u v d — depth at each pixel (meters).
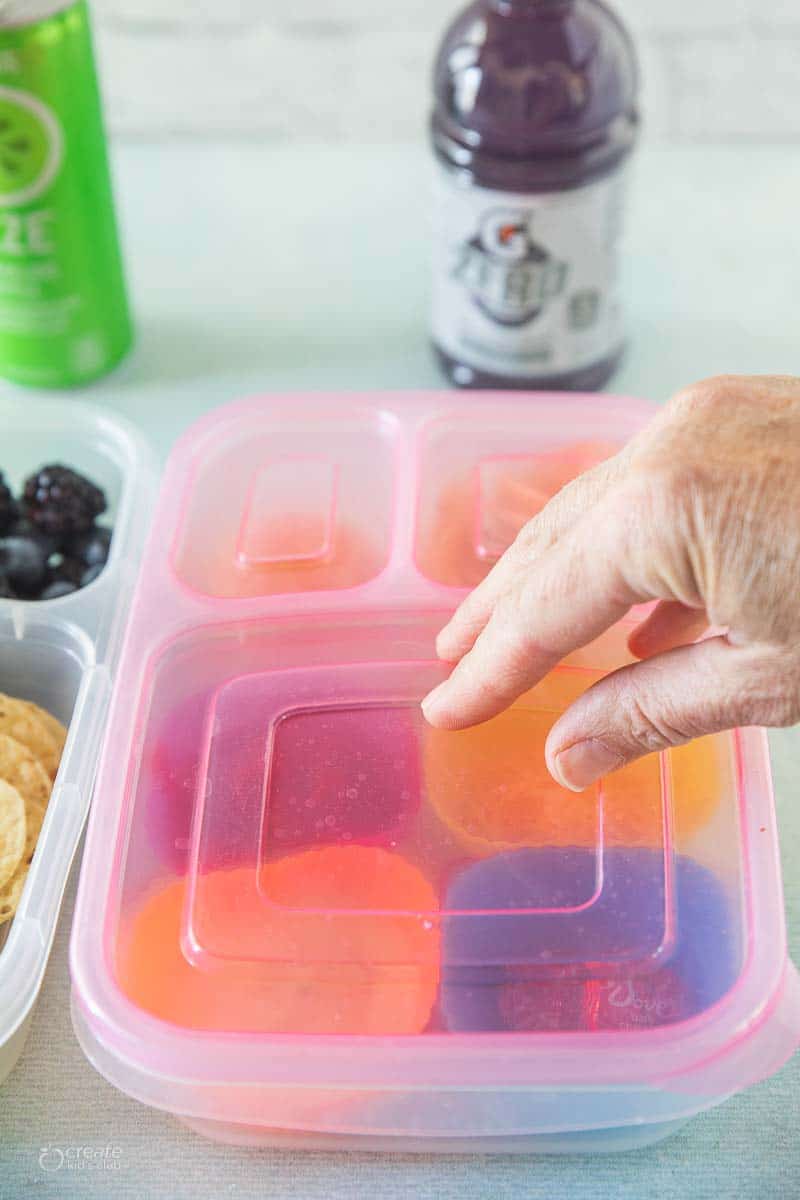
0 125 0.61
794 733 0.59
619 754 0.47
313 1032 0.47
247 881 0.51
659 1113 0.47
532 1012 0.48
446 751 0.53
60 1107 0.52
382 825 0.51
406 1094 0.47
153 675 0.54
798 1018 0.48
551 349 0.66
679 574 0.44
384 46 0.79
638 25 0.77
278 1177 0.50
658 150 0.81
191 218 0.78
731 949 0.49
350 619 0.55
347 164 0.81
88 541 0.61
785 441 0.44
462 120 0.62
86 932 0.49
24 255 0.65
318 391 0.70
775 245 0.76
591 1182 0.50
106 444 0.64
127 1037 0.47
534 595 0.45
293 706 0.54
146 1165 0.50
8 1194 0.50
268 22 0.78
